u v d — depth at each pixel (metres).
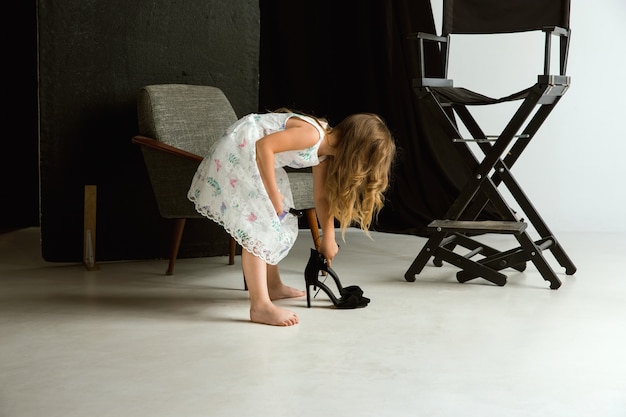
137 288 3.14
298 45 4.74
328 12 4.74
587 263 3.67
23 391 1.97
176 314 2.73
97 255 3.67
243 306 2.85
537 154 4.66
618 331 2.54
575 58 4.57
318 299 2.95
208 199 2.67
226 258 3.83
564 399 1.95
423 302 2.90
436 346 2.36
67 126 3.59
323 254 2.81
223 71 3.85
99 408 1.87
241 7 3.85
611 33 4.52
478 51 4.65
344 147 2.61
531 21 3.42
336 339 2.43
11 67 4.75
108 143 3.65
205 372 2.12
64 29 3.53
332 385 2.03
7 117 4.79
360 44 4.69
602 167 4.62
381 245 4.18
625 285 3.21
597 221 4.66
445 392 1.98
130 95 3.66
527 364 2.20
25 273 3.42
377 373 2.12
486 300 2.94
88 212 3.54
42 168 3.59
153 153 3.31
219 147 2.67
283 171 2.79
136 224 3.72
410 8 4.61
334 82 4.79
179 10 3.72
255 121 2.69
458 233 3.43
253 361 2.21
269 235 2.60
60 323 2.60
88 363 2.19
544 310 2.79
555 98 3.27
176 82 3.75
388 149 2.62
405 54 4.62
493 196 3.27
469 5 3.56
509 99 3.14
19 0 4.76
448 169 4.65
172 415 1.83
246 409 1.87
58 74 3.55
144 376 2.09
